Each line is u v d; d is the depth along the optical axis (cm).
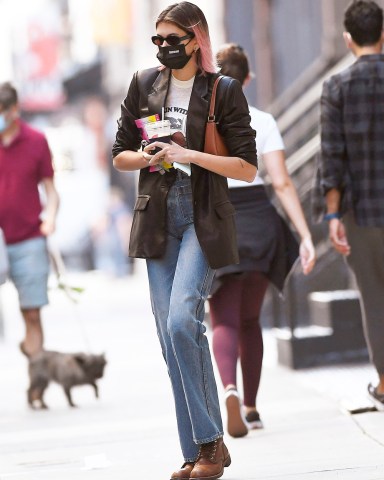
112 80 8325
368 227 1577
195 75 1180
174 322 1160
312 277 2542
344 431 1534
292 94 3262
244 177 1174
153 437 1620
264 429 1589
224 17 4384
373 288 1605
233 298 1520
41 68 7831
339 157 1583
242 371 1591
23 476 1388
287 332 2253
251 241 1509
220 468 1199
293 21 3675
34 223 1967
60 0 8306
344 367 2172
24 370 2542
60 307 4606
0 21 8062
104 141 8606
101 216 8212
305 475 1273
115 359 2662
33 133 1973
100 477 1346
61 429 1748
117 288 5866
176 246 1199
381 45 1602
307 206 2539
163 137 1146
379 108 1571
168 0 5669
